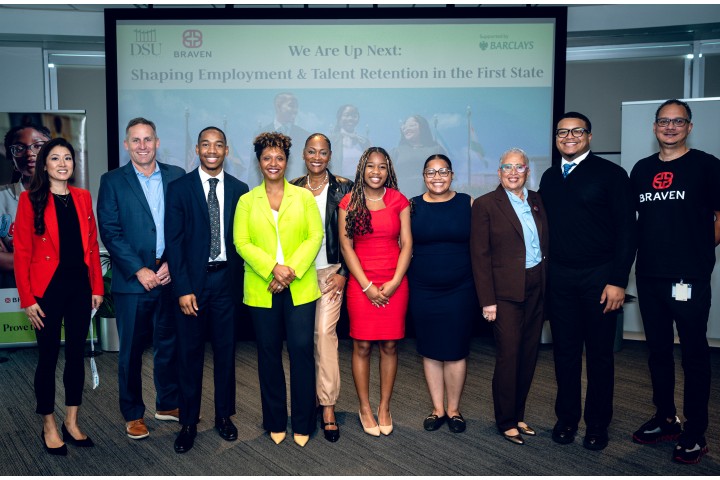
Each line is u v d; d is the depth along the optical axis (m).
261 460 2.54
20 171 4.56
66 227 2.53
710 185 2.44
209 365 4.19
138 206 2.71
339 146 4.94
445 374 2.90
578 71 5.54
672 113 2.46
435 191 2.71
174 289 2.57
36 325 2.47
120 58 4.80
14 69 5.30
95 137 5.50
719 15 4.89
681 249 2.48
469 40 4.89
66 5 4.96
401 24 4.88
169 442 2.74
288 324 2.66
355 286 2.74
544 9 4.84
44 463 2.50
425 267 2.74
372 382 3.72
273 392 2.70
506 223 2.62
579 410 2.73
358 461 2.52
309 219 2.66
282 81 4.89
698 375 2.47
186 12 4.80
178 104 4.86
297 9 4.84
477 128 4.95
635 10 5.04
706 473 2.38
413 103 4.93
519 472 2.39
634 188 2.65
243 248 2.56
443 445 2.70
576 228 2.55
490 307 2.67
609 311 2.54
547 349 4.59
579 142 2.53
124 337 2.71
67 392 2.64
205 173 2.66
